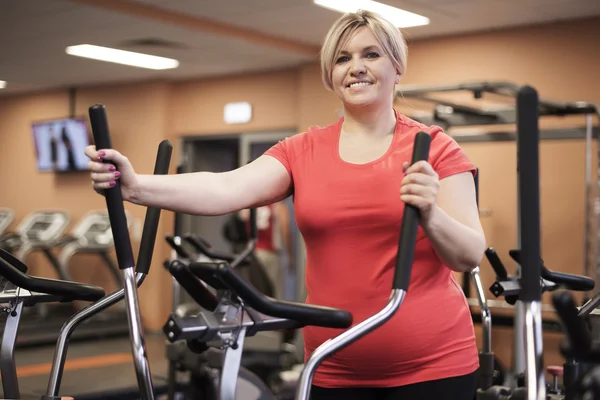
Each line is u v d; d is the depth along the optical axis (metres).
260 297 1.36
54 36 6.99
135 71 8.64
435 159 1.78
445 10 6.13
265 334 5.64
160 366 6.32
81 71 8.70
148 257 1.76
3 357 1.94
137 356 1.46
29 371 6.04
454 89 5.00
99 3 5.94
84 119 9.46
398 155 1.80
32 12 6.17
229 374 1.40
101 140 1.54
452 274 1.90
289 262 7.91
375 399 1.82
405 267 1.45
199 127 8.91
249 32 7.00
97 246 8.76
